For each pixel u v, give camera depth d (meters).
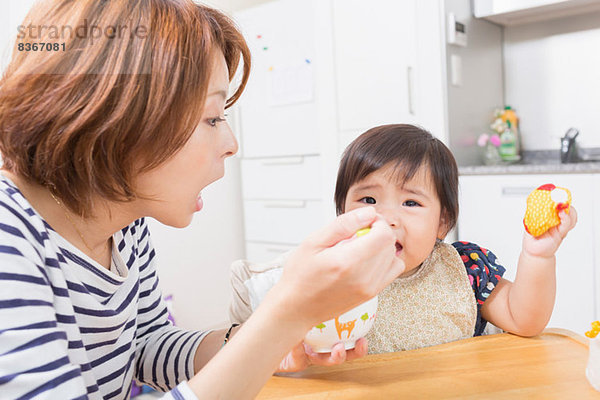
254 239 3.14
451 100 2.38
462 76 2.46
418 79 2.41
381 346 1.00
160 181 0.56
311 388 0.62
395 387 0.60
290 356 0.65
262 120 3.03
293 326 0.49
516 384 0.59
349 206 1.00
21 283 0.48
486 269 1.02
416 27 2.40
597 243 1.96
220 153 0.60
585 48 2.56
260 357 0.48
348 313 0.63
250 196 3.14
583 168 1.97
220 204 3.02
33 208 0.58
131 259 0.73
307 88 2.81
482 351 0.71
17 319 0.46
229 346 0.48
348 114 2.66
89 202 0.56
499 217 2.21
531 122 2.76
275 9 2.90
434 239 0.99
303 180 2.89
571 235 2.03
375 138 1.00
